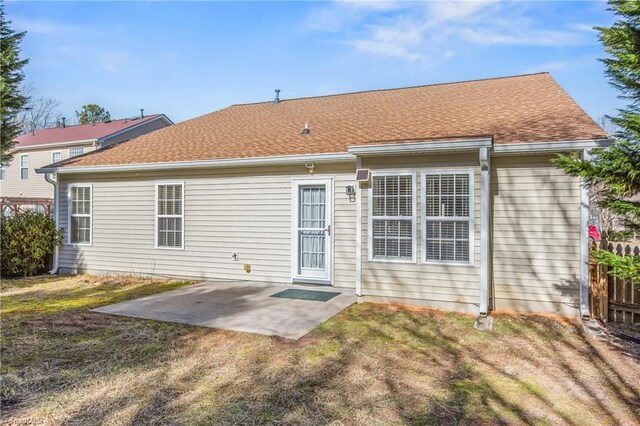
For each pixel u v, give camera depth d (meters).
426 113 9.77
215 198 9.63
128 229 10.55
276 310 6.82
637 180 4.38
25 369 4.30
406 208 7.11
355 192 8.27
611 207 4.56
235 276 9.45
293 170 8.86
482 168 6.55
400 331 5.74
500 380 4.18
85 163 10.94
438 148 6.59
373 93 13.20
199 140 11.28
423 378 4.18
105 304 7.34
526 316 6.63
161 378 4.09
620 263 4.30
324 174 8.59
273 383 3.99
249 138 10.55
